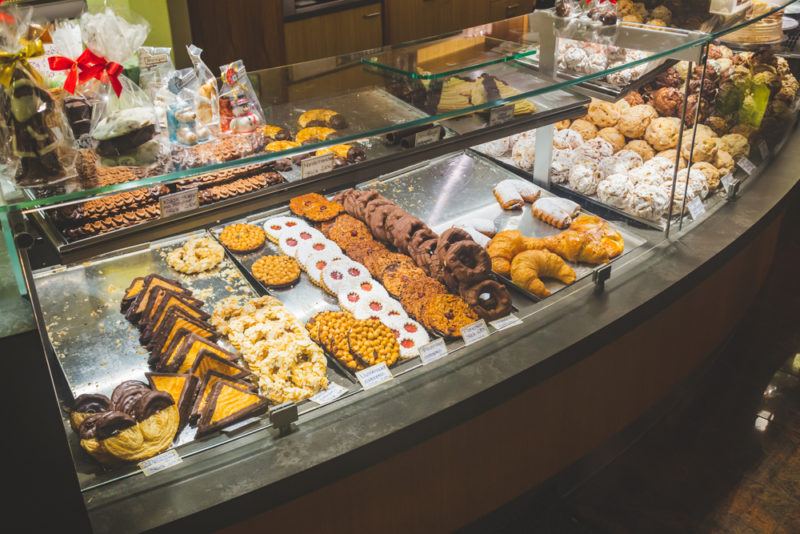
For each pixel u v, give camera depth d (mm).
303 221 2676
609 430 2658
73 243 1780
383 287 2400
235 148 1807
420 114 2012
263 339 2084
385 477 1972
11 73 1491
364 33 4992
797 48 3555
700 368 3152
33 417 1459
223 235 2547
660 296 2467
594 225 2629
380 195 2746
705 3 2717
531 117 2260
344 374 2047
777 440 2938
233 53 4496
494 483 2314
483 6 5684
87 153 1632
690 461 2842
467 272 2283
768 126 3426
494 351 2186
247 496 1686
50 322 2139
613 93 2383
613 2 2525
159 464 1718
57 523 1567
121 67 1680
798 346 3455
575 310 2375
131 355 2039
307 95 2111
